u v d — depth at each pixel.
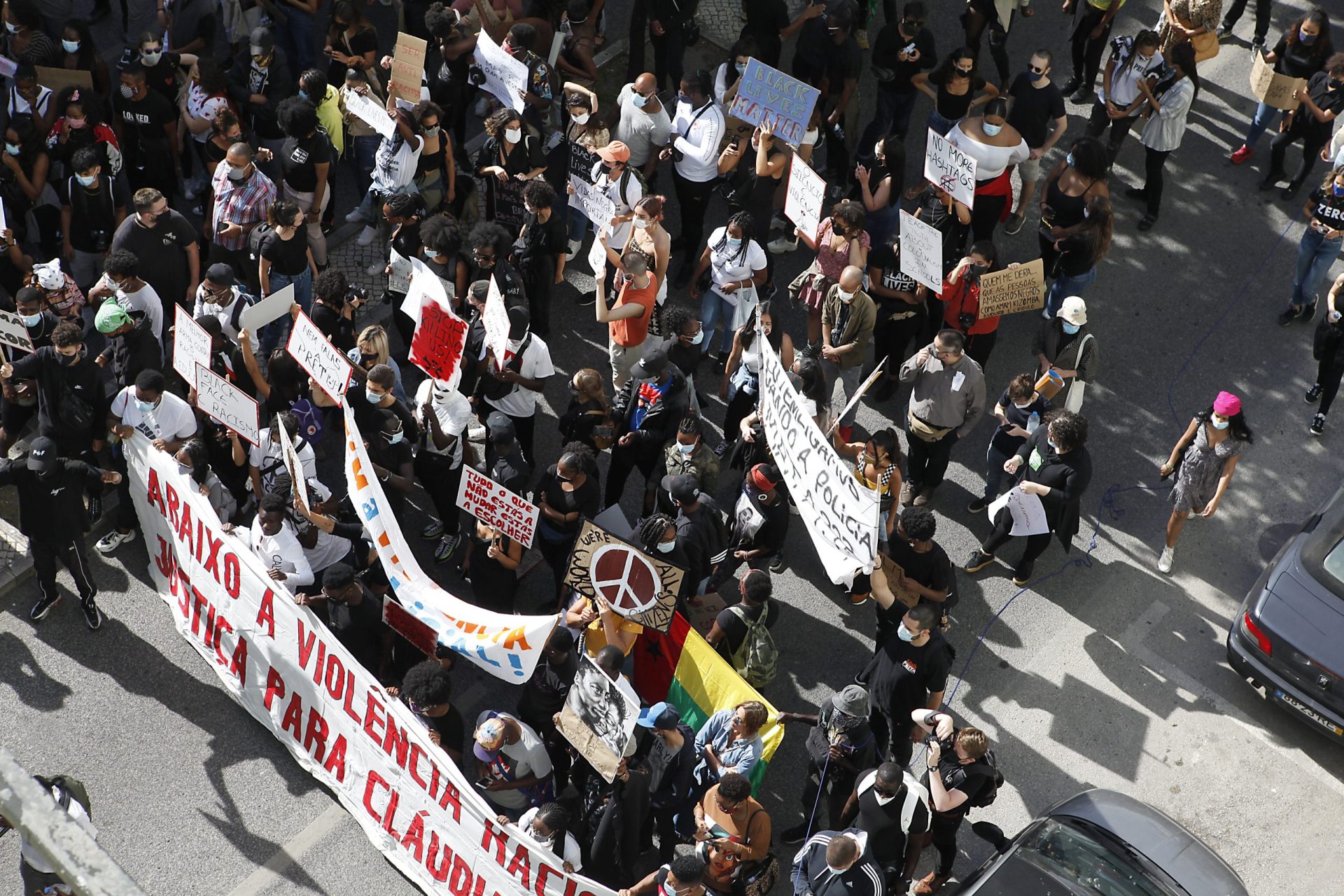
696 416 9.88
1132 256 13.62
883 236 12.20
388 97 12.49
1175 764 9.96
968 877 8.45
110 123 13.50
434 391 10.10
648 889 8.27
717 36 15.78
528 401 10.72
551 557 9.99
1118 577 11.13
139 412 10.09
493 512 9.28
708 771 8.76
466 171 13.38
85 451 10.65
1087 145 11.52
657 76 14.48
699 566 9.49
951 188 11.55
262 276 11.37
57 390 10.28
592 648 9.34
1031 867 8.22
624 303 10.90
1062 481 10.04
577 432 10.35
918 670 8.88
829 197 13.95
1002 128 12.05
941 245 10.72
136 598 10.60
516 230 11.93
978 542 11.30
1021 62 15.55
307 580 9.55
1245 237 13.82
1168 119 12.98
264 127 12.98
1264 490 11.76
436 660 9.56
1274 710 10.34
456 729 8.91
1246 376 12.62
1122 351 12.80
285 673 9.60
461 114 13.33
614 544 8.71
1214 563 11.27
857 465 9.99
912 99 13.53
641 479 11.76
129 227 11.12
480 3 13.36
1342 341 11.48
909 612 8.71
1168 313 13.14
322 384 9.95
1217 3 13.12
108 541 10.88
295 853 9.27
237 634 9.84
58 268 10.98
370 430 10.07
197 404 9.93
